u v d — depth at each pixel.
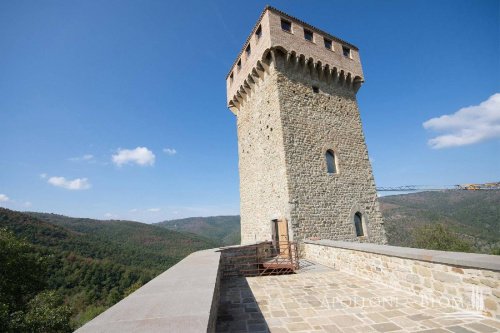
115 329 1.98
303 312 5.47
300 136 14.98
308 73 16.77
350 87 18.53
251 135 18.19
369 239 15.22
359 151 17.12
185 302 2.69
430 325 4.44
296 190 13.78
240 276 9.53
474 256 4.93
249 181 18.14
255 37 16.89
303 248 12.92
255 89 17.77
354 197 15.62
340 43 18.56
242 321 5.12
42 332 16.52
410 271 6.21
